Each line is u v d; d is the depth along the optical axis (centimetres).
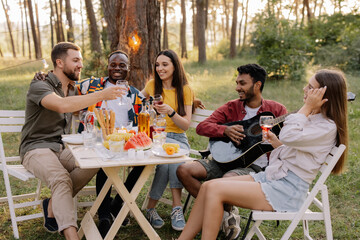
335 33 1577
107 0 916
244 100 331
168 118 363
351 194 395
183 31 2616
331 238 243
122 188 260
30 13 2633
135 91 362
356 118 677
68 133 341
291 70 1141
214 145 326
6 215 352
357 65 1299
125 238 311
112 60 357
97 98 288
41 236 312
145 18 606
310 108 243
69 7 2023
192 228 253
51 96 294
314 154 242
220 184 246
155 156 255
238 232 291
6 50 5541
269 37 1149
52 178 279
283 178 252
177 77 367
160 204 384
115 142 244
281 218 240
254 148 307
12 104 857
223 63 2047
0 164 305
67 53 323
